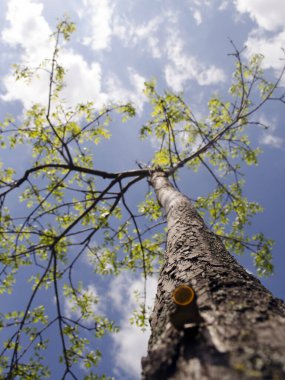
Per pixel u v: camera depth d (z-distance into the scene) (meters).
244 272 1.90
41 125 4.83
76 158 5.48
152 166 5.77
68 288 4.71
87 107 4.83
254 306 1.29
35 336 3.57
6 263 4.13
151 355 1.08
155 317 1.85
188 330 1.08
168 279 2.13
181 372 0.94
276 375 0.77
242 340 0.98
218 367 0.87
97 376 3.06
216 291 1.52
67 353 3.49
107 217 5.13
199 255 2.17
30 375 3.49
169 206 3.79
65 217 5.68
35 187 4.69
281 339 0.96
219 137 5.57
